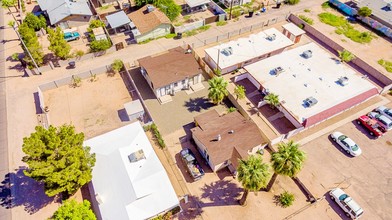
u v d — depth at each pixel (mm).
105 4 79562
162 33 68375
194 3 73562
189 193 40688
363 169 43531
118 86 56906
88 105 53188
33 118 50781
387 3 72875
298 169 32375
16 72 59938
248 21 73125
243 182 32938
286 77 54125
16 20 72312
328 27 70938
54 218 32125
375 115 49438
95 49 62656
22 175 42906
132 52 64125
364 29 70562
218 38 66938
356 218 37688
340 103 49406
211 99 52469
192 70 55156
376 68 60031
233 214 38562
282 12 76062
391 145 46750
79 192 40625
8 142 47062
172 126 49344
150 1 73188
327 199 40156
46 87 55344
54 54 63844
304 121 46719
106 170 39406
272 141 45406
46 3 74812
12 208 39250
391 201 40000
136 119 50375
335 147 46375
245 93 55219
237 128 45000
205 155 44000
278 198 40250
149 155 41500
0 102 53594
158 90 52875
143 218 35281
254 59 61094
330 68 55875
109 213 35406
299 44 67062
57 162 34438
